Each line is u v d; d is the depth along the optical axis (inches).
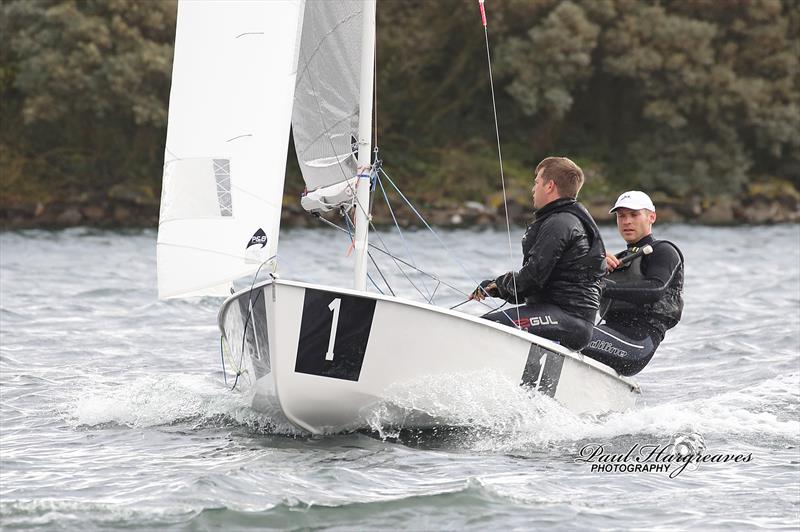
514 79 5935.0
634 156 6151.6
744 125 6048.2
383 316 966.4
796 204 5851.4
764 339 1656.0
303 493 820.0
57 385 1274.6
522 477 880.9
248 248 1031.0
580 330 1055.6
